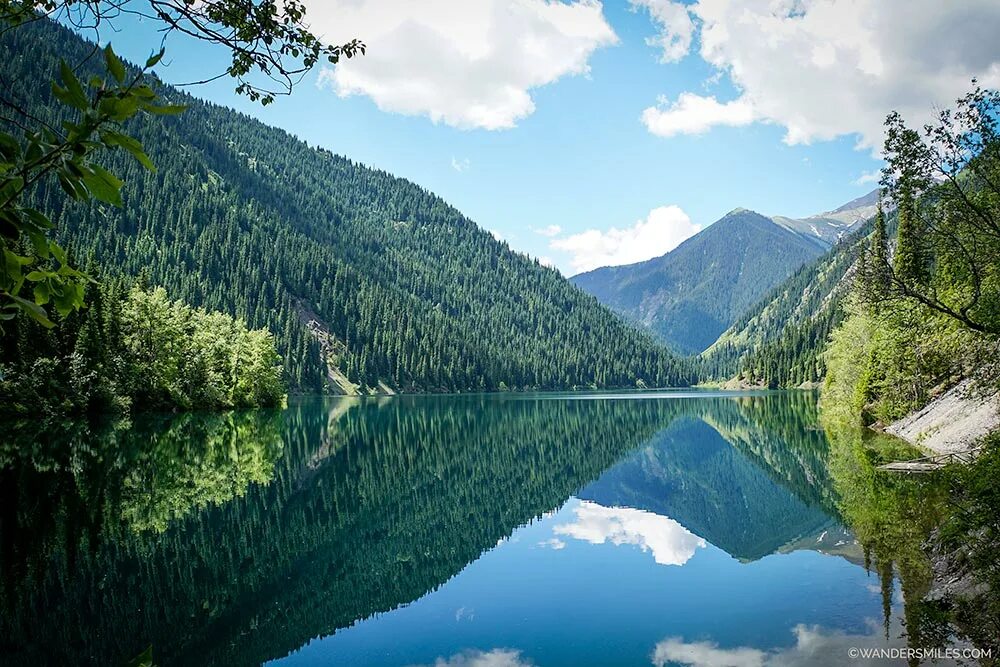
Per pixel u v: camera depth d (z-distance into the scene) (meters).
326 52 5.09
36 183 2.57
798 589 15.95
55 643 13.65
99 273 58.47
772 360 170.88
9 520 22.16
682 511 29.41
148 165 2.61
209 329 80.62
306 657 13.52
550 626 14.89
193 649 13.88
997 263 15.38
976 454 20.34
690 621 14.67
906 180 14.95
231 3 4.58
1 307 2.74
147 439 43.78
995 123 13.80
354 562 20.83
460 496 32.84
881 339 41.03
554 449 52.53
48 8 3.61
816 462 38.47
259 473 35.38
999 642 10.62
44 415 49.50
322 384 146.62
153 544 20.62
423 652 13.70
